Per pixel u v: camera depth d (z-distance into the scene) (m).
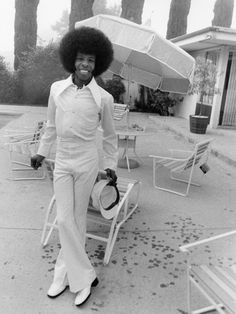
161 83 7.02
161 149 8.27
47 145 2.80
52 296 2.70
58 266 2.85
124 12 18.14
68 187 2.58
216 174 6.40
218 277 2.32
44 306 2.62
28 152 5.38
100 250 3.44
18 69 17.84
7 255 3.27
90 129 2.52
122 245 3.57
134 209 4.40
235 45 11.20
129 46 5.18
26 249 3.39
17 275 2.98
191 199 5.05
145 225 4.08
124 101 16.61
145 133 6.23
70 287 2.69
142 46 5.08
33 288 2.82
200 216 4.45
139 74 7.33
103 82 16.19
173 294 2.85
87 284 2.71
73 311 2.59
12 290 2.79
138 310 2.64
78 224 2.67
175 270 3.18
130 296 2.79
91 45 2.45
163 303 2.73
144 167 6.59
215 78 10.37
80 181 2.58
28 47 18.92
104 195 2.80
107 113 2.63
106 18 5.43
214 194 5.32
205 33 10.30
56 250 3.39
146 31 5.10
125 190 3.77
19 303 2.64
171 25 19.30
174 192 5.24
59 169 2.60
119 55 6.92
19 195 4.79
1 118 12.56
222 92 11.48
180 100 14.54
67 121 2.46
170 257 3.40
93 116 2.50
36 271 3.05
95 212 3.17
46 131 2.79
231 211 4.67
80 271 2.70
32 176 5.63
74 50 2.46
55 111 2.65
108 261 3.21
